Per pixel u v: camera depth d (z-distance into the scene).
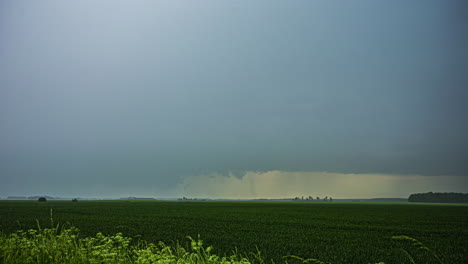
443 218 49.09
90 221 35.34
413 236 26.33
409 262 15.84
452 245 21.73
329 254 17.53
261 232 27.23
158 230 27.36
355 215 54.25
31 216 42.19
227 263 7.71
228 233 26.12
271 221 39.12
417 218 48.53
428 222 40.91
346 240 23.16
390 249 19.56
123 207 77.31
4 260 7.09
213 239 22.36
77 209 64.06
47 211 55.03
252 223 36.09
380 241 22.94
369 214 57.97
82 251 7.99
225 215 50.03
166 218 42.19
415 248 20.08
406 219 46.06
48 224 29.95
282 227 31.97
